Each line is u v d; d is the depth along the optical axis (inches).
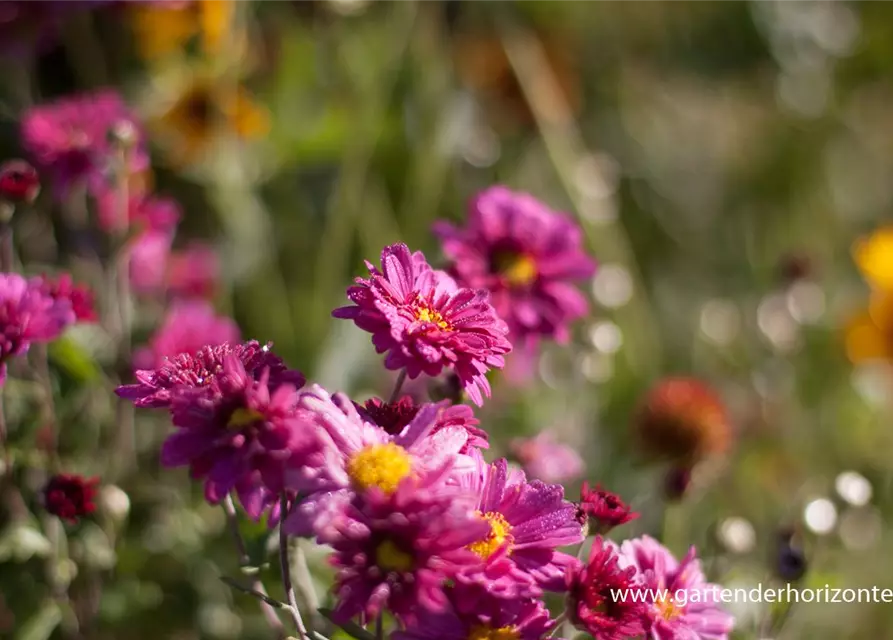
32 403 33.6
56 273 37.1
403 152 42.8
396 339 28.3
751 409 41.3
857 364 43.1
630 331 41.8
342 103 42.9
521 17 52.7
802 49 57.6
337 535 27.2
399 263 29.0
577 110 51.7
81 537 33.3
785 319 41.4
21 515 32.8
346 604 27.1
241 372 27.9
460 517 27.1
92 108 35.3
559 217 33.8
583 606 28.1
